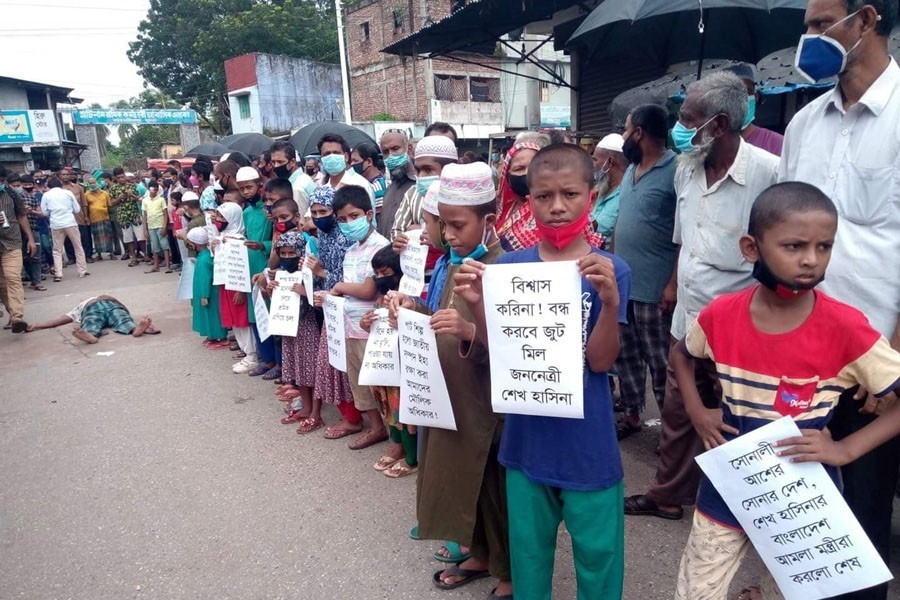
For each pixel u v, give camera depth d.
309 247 4.41
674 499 3.05
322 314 4.32
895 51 4.48
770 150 3.16
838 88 2.11
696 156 2.69
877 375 1.66
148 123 27.73
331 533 3.20
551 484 2.06
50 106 28.09
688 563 1.99
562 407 1.91
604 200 4.25
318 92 31.02
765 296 1.79
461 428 2.48
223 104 35.22
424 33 8.76
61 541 3.27
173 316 8.29
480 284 2.08
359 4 27.16
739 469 1.79
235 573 2.93
